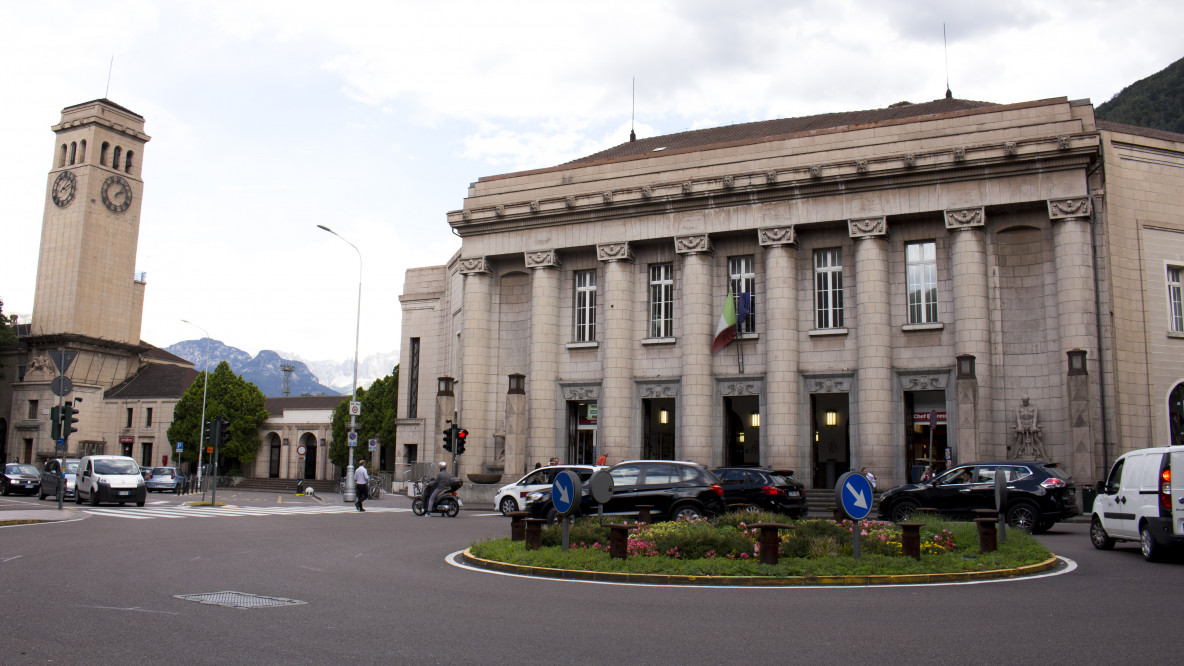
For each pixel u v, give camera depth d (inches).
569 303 1469.0
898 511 848.3
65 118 3034.0
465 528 879.1
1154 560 564.4
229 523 914.1
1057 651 290.0
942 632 323.0
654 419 1462.8
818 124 1513.3
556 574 489.1
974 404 1130.7
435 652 288.8
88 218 2930.6
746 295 1318.9
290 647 295.0
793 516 901.2
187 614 357.7
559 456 1424.7
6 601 388.8
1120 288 1171.3
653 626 336.5
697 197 1343.5
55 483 1318.9
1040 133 1177.4
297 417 2876.5
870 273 1238.9
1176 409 1185.4
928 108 1451.8
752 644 302.5
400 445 2066.9
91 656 280.1
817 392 1283.2
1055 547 675.4
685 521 650.8
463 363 1510.8
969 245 1189.1
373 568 532.1
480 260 1510.8
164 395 2874.0
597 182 1446.9
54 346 2891.2
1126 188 1203.2
